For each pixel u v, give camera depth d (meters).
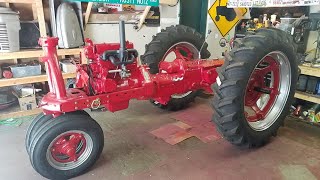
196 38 3.35
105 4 3.73
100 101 2.08
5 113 2.98
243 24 4.17
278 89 2.60
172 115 3.21
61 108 1.88
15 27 2.80
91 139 2.02
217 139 2.62
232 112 2.15
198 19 4.64
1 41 2.74
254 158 2.31
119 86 2.21
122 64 2.10
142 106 3.50
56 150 1.94
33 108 3.13
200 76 2.70
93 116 3.14
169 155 2.34
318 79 2.97
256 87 2.66
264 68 2.56
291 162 2.25
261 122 2.52
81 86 2.26
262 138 2.45
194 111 3.34
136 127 2.86
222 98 2.17
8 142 2.51
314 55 3.13
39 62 3.28
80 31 3.41
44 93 3.43
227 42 4.29
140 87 2.31
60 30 3.16
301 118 3.11
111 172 2.09
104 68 2.10
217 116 2.23
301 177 2.05
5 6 2.98
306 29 3.07
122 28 1.99
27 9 3.26
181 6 4.34
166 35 3.14
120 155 2.32
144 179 2.01
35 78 3.00
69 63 3.18
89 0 3.18
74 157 1.99
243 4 3.47
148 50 3.12
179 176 2.05
